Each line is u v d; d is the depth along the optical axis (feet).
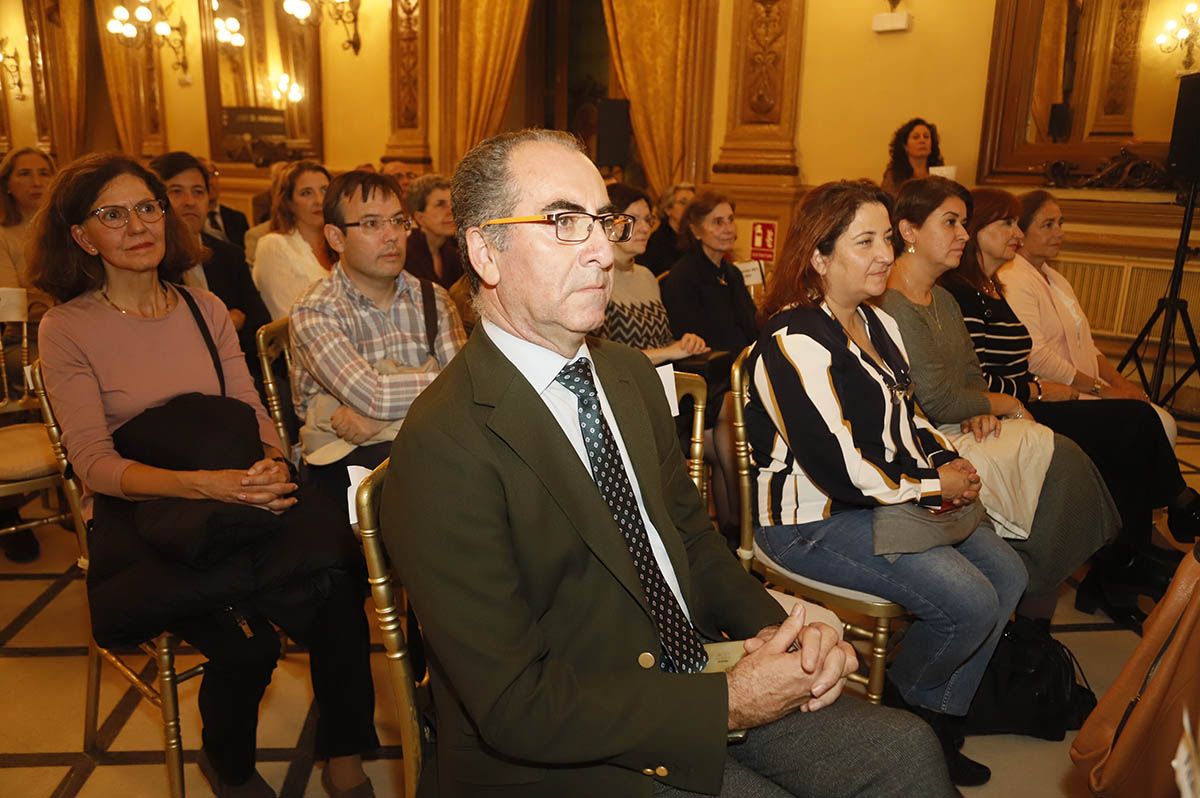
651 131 21.36
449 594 3.63
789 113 19.44
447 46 23.99
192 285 10.91
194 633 5.50
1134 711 4.40
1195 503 9.21
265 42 27.50
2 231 12.35
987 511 7.41
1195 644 4.19
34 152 12.36
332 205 7.23
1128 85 16.30
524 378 3.91
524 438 3.79
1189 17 15.52
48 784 6.45
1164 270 16.70
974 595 6.02
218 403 6.24
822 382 6.30
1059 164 17.07
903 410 6.57
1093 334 17.83
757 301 14.28
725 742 3.65
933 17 17.80
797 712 4.25
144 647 6.08
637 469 4.34
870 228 6.37
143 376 6.39
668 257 14.84
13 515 10.05
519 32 22.63
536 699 3.60
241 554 5.49
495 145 3.87
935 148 17.08
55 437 6.79
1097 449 9.11
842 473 6.26
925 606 6.14
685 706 3.68
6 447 8.94
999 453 7.51
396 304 7.70
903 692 6.60
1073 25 16.52
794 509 6.62
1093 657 8.43
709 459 10.07
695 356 9.98
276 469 5.58
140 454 5.93
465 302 10.97
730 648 4.26
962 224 8.00
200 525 5.23
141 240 6.23
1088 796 6.49
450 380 3.98
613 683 3.74
